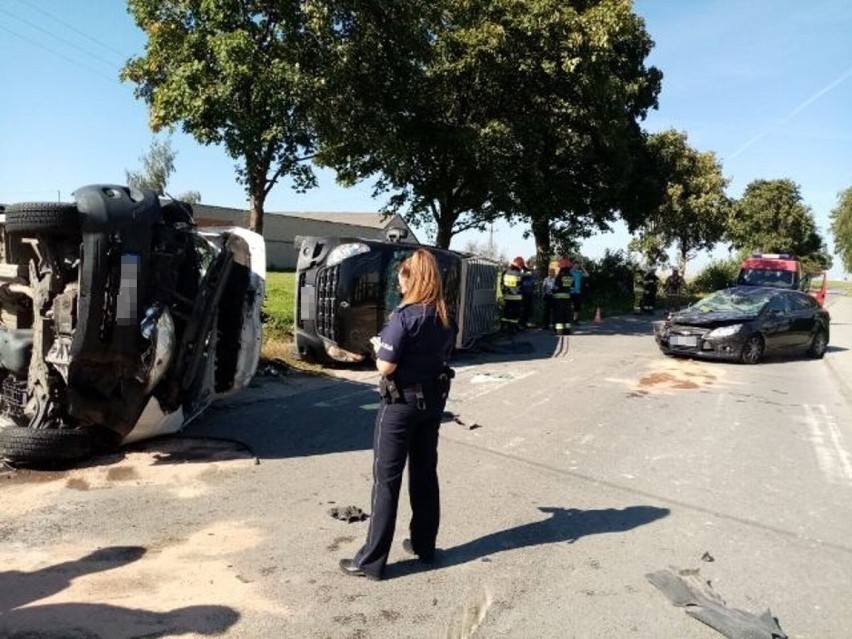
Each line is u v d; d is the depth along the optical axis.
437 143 17.64
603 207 26.89
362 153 16.95
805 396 10.41
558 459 6.60
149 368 5.66
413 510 4.28
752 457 6.92
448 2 17.83
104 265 5.18
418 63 15.63
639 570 4.28
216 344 6.95
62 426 5.80
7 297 6.06
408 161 17.77
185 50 12.16
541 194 20.86
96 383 5.48
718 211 40.88
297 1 12.40
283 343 12.56
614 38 18.94
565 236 28.66
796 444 7.51
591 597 3.91
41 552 4.25
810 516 5.32
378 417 4.05
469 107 19.05
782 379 11.91
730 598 3.97
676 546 4.66
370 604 3.75
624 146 23.64
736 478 6.21
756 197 64.75
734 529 5.00
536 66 18.45
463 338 13.65
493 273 15.41
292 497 5.34
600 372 11.94
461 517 5.06
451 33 17.72
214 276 6.29
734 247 60.47
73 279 5.58
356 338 11.02
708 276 47.56
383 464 3.99
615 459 6.66
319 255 11.16
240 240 7.07
